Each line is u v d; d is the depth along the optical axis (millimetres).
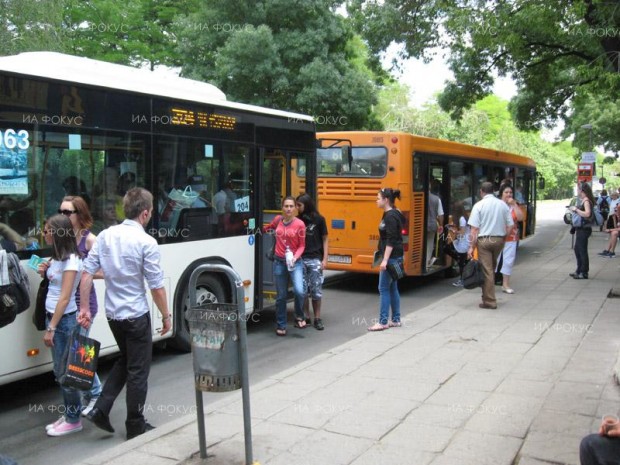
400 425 4543
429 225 12172
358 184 11547
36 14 15492
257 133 8312
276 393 5340
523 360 6344
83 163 5898
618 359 5797
